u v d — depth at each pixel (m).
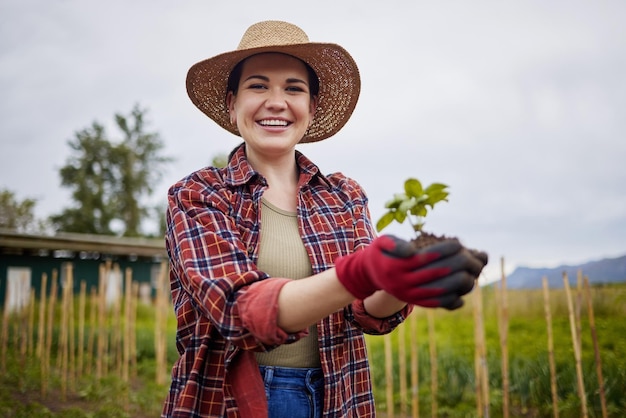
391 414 5.09
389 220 1.29
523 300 9.65
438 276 0.91
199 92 1.92
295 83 1.66
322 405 1.54
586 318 8.51
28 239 15.61
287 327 1.16
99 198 37.25
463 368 6.05
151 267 19.75
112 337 9.27
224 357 1.42
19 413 5.29
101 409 5.61
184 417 1.38
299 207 1.65
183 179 1.61
